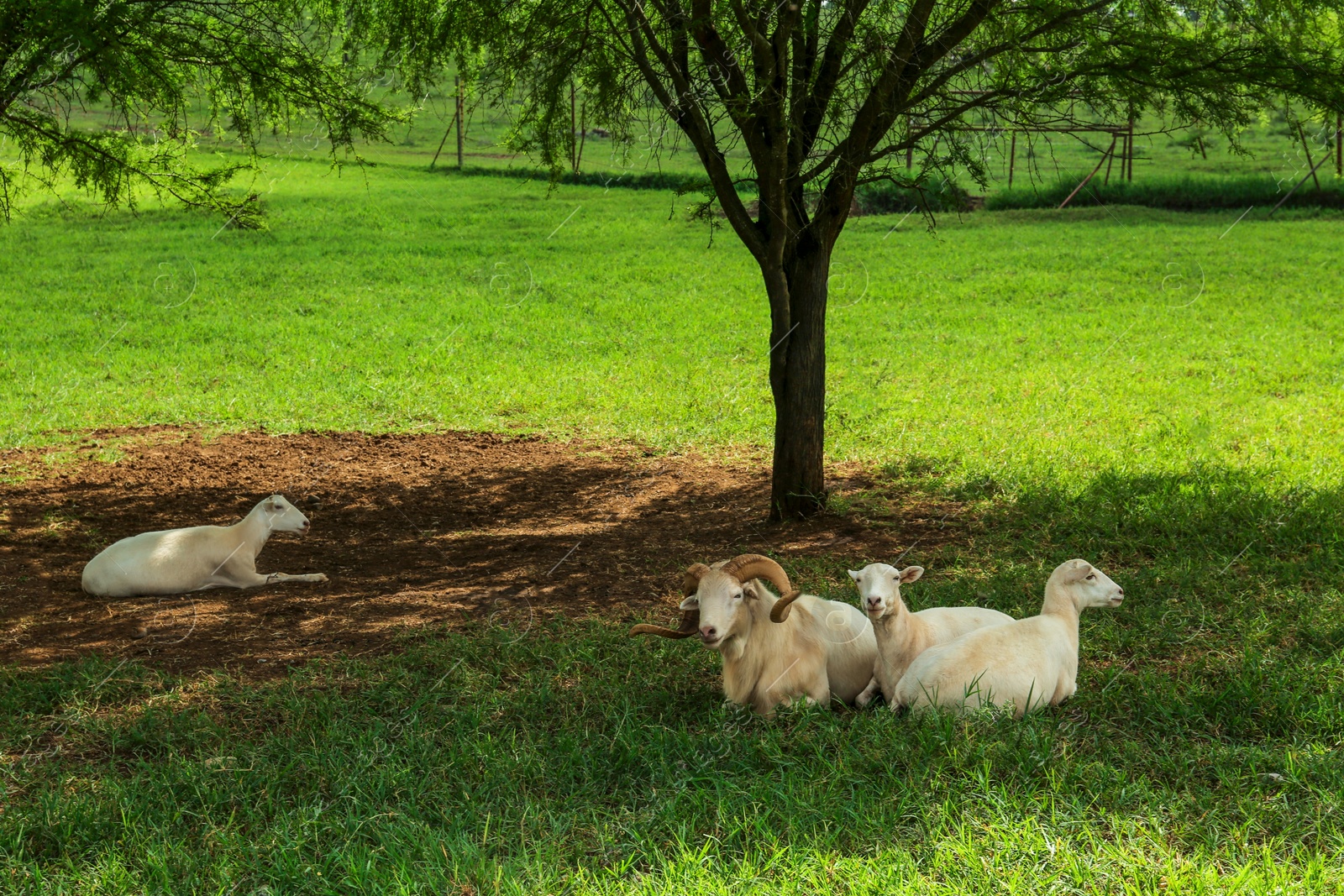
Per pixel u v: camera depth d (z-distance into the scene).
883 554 7.49
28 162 9.74
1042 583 6.55
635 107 8.80
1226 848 3.58
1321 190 32.69
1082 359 15.31
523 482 10.23
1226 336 16.62
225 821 4.11
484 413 13.07
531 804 4.12
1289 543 7.10
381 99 10.32
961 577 6.78
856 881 3.47
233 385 14.39
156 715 5.05
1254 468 9.11
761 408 12.91
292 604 6.82
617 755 4.53
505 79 8.87
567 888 3.56
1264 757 4.16
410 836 3.86
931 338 17.47
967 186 34.88
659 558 7.77
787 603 4.70
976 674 4.55
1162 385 13.33
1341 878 3.36
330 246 26.67
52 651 5.98
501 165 43.47
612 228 30.03
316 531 8.77
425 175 41.00
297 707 5.08
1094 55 8.03
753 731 4.74
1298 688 4.79
